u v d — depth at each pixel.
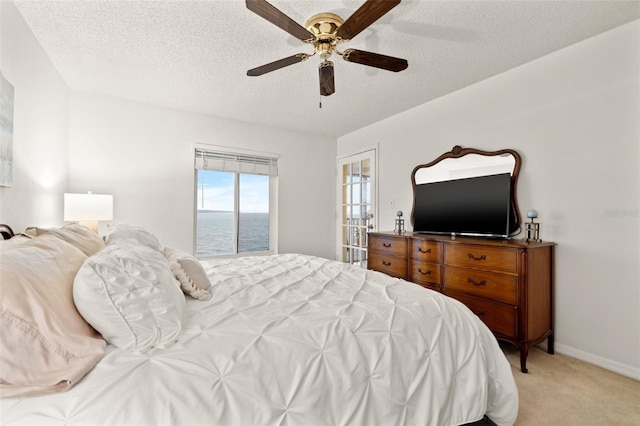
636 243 2.03
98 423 0.73
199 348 0.97
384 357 1.14
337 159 4.99
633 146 2.04
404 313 1.34
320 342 1.09
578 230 2.29
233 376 0.91
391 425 1.09
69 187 3.09
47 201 2.46
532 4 1.86
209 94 3.23
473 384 1.30
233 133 4.07
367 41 2.24
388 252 3.33
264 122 4.20
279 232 4.46
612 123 2.13
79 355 0.83
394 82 2.94
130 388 0.80
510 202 2.65
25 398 0.74
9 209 1.78
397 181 3.87
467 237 2.89
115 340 0.93
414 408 1.16
